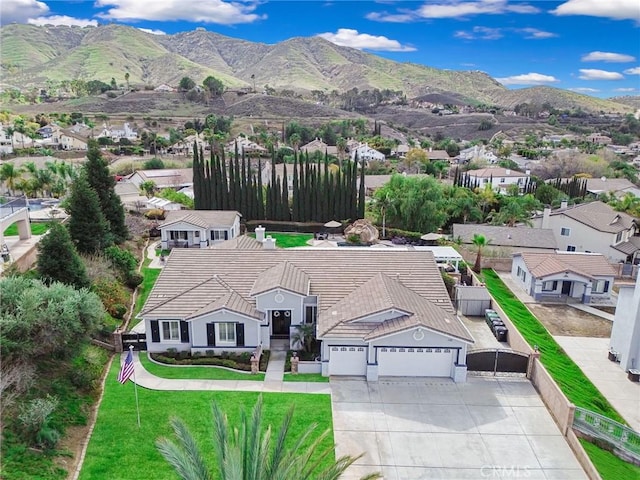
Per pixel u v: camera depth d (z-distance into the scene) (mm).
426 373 29625
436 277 35188
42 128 168250
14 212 38375
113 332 32531
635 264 59156
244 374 29375
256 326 31500
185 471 14812
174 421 16750
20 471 18609
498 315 38875
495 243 57000
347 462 16422
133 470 20438
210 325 31391
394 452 22859
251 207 69625
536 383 28797
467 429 24734
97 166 49656
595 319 41562
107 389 26859
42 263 31781
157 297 32531
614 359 34219
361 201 69312
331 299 32812
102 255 41281
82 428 22922
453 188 80625
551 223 62719
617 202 77812
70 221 41594
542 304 44344
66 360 25312
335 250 37406
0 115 163750
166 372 29359
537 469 22094
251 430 15820
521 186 110875
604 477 21188
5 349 21828
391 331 28453
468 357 30109
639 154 176750
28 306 22688
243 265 35625
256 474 14719
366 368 29172
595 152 157125
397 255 36906
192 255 36219
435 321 29578
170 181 97625
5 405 20875
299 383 28516
